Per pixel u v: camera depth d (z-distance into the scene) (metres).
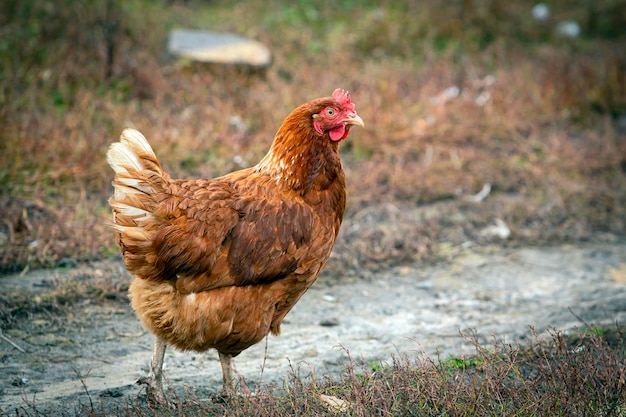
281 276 4.77
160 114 9.18
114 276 6.58
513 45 12.57
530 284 7.20
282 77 10.80
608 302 6.79
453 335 6.14
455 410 4.42
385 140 9.50
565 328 6.24
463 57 11.96
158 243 4.42
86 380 5.20
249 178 4.89
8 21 10.62
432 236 7.86
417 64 11.71
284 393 5.05
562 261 7.70
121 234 4.40
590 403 4.61
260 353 5.78
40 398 4.90
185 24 11.84
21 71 9.54
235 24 12.05
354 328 6.25
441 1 13.16
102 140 8.35
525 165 9.44
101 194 7.84
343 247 7.48
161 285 4.57
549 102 10.86
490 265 7.53
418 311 6.61
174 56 10.38
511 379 5.14
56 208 7.41
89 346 5.66
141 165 4.47
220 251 4.55
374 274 7.24
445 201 8.70
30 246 6.81
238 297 4.63
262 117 9.45
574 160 9.63
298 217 4.76
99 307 6.19
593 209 8.76
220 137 8.86
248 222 4.63
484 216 8.38
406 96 10.59
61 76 9.53
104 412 4.62
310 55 11.43
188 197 4.54
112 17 10.87
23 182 7.67
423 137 9.71
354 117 4.89
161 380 4.80
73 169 7.90
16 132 8.16
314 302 6.68
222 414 4.66
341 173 5.07
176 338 4.68
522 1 13.84
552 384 4.86
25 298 6.11
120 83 9.73
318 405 4.66
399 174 8.77
